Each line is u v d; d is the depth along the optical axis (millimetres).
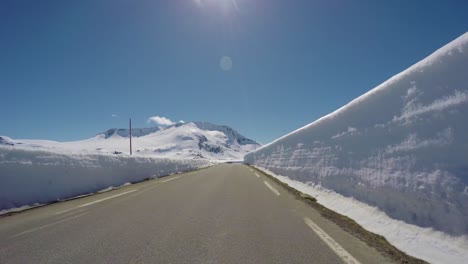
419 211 3930
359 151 6129
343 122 7570
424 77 4359
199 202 7504
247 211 6262
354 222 5180
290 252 3615
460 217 3252
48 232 4562
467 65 3619
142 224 5066
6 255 3520
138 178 15445
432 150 3863
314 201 7672
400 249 3705
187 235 4367
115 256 3473
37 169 7762
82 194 9461
